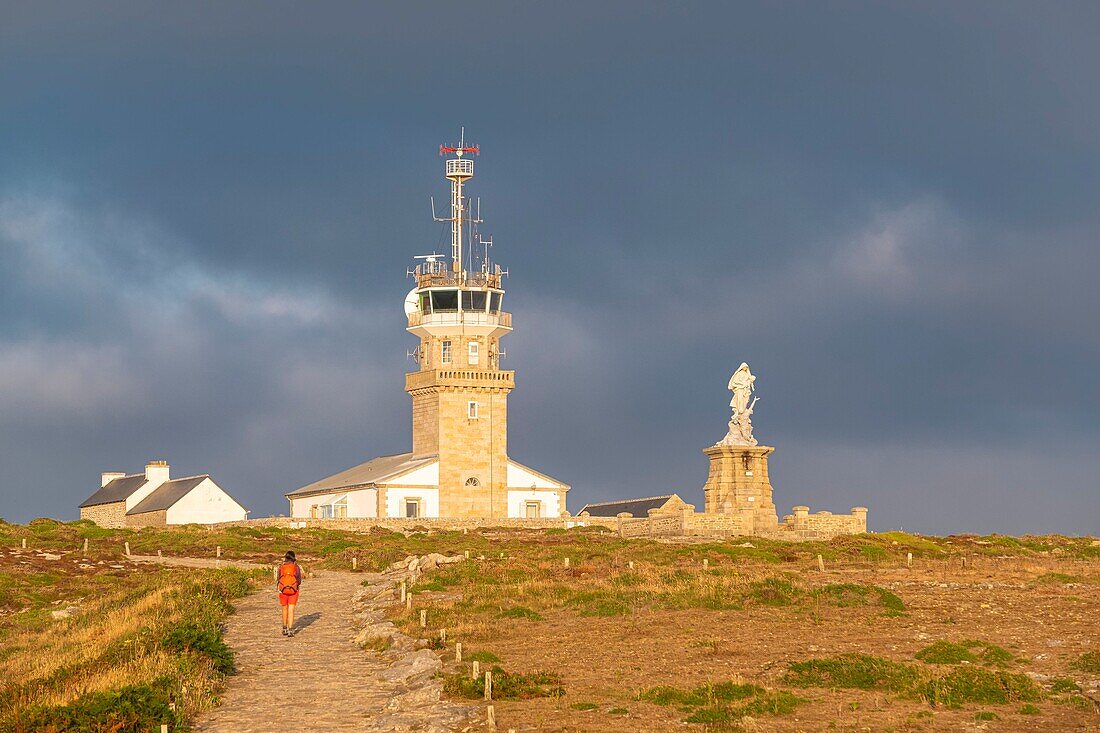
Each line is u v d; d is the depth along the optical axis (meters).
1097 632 56.06
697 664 51.25
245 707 47.94
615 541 130.38
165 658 51.22
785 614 64.38
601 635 59.53
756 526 143.00
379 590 81.31
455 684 47.75
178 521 191.25
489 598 71.75
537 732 40.75
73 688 47.19
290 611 64.75
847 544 117.88
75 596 91.06
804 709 42.72
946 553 114.38
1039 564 98.75
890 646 53.94
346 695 49.75
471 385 193.62
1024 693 43.25
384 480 187.38
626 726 41.16
